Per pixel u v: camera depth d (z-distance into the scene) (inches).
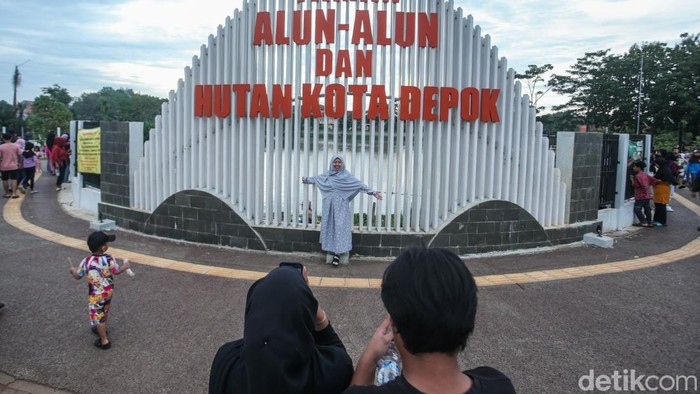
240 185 317.7
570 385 155.3
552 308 220.5
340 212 282.8
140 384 153.7
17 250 308.0
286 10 299.1
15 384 152.1
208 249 317.7
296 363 60.9
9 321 199.8
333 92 294.5
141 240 338.6
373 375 67.6
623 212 414.0
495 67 307.3
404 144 302.7
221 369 68.6
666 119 1844.2
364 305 222.7
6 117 1595.7
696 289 247.4
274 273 68.4
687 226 426.3
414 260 57.9
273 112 304.3
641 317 210.5
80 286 242.5
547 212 339.9
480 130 309.4
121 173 372.2
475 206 307.3
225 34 313.6
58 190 566.3
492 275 269.6
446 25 297.7
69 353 173.0
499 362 169.8
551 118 2394.2
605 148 388.8
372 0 291.7
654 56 2050.9
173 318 205.5
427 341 54.2
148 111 2164.1
